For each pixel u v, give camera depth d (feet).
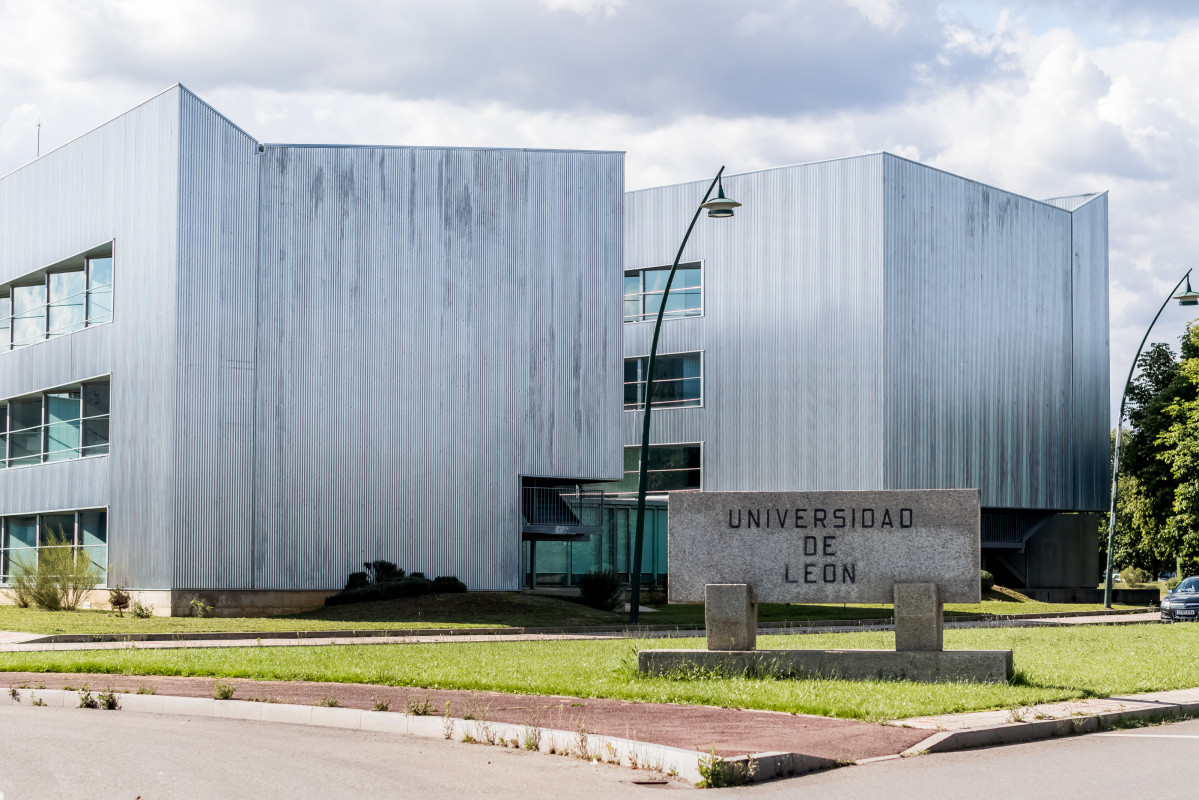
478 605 111.14
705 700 44.45
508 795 30.37
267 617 115.65
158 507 114.32
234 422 116.37
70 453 132.16
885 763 34.81
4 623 96.43
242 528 115.55
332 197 123.13
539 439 129.29
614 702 45.19
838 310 160.15
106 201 126.11
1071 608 153.69
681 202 175.73
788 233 165.48
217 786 31.37
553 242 131.75
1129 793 30.22
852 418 157.79
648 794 30.55
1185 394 193.16
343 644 80.48
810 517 54.54
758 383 166.50
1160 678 53.47
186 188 115.96
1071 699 45.88
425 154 127.24
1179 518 175.94
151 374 117.19
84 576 114.21
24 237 140.05
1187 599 125.59
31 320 140.97
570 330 131.75
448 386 125.70
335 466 120.16
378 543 121.19
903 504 53.57
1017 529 184.65
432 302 126.00
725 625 54.08
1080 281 188.34
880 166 157.79
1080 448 185.78
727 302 170.30
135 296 120.47
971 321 168.25
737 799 29.86
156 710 48.21
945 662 51.08
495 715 41.75
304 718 44.11
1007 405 172.55
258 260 119.55
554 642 81.76
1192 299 150.71
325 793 30.50
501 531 126.62
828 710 41.57
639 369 178.09
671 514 55.88
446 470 124.77
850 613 129.49
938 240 164.45
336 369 121.39
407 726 41.22
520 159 131.13
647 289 178.50
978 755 36.17
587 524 140.36
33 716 46.29
